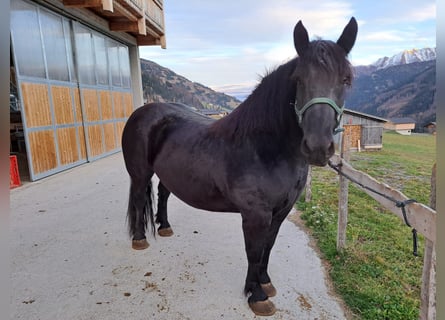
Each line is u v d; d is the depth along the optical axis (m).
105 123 7.05
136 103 9.34
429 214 1.16
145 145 2.15
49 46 5.03
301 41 1.25
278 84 1.42
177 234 2.70
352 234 2.61
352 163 6.24
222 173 1.58
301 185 1.60
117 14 6.50
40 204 3.53
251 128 1.50
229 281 1.96
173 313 1.67
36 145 4.66
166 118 2.12
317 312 1.66
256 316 1.64
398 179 4.77
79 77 5.93
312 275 2.02
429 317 1.17
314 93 1.16
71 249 2.42
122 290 1.88
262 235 1.56
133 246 2.40
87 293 1.85
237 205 1.57
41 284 1.95
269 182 1.46
